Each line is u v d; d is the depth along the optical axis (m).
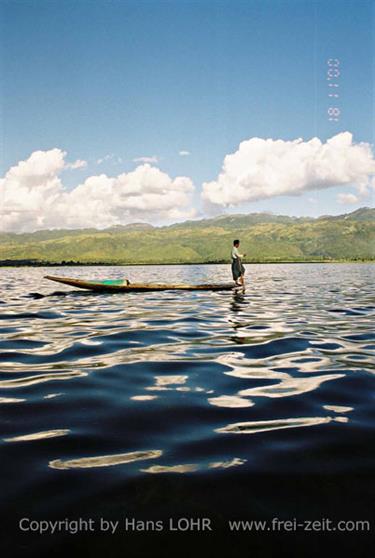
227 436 4.56
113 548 2.81
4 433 4.68
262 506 3.24
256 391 6.20
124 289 25.72
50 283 44.19
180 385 6.52
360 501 3.28
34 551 2.78
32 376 7.07
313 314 15.21
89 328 12.16
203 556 2.74
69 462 3.97
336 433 4.60
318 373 7.18
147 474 3.73
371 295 24.41
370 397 5.89
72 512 3.18
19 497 3.38
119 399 5.86
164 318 14.23
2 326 12.60
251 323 13.01
